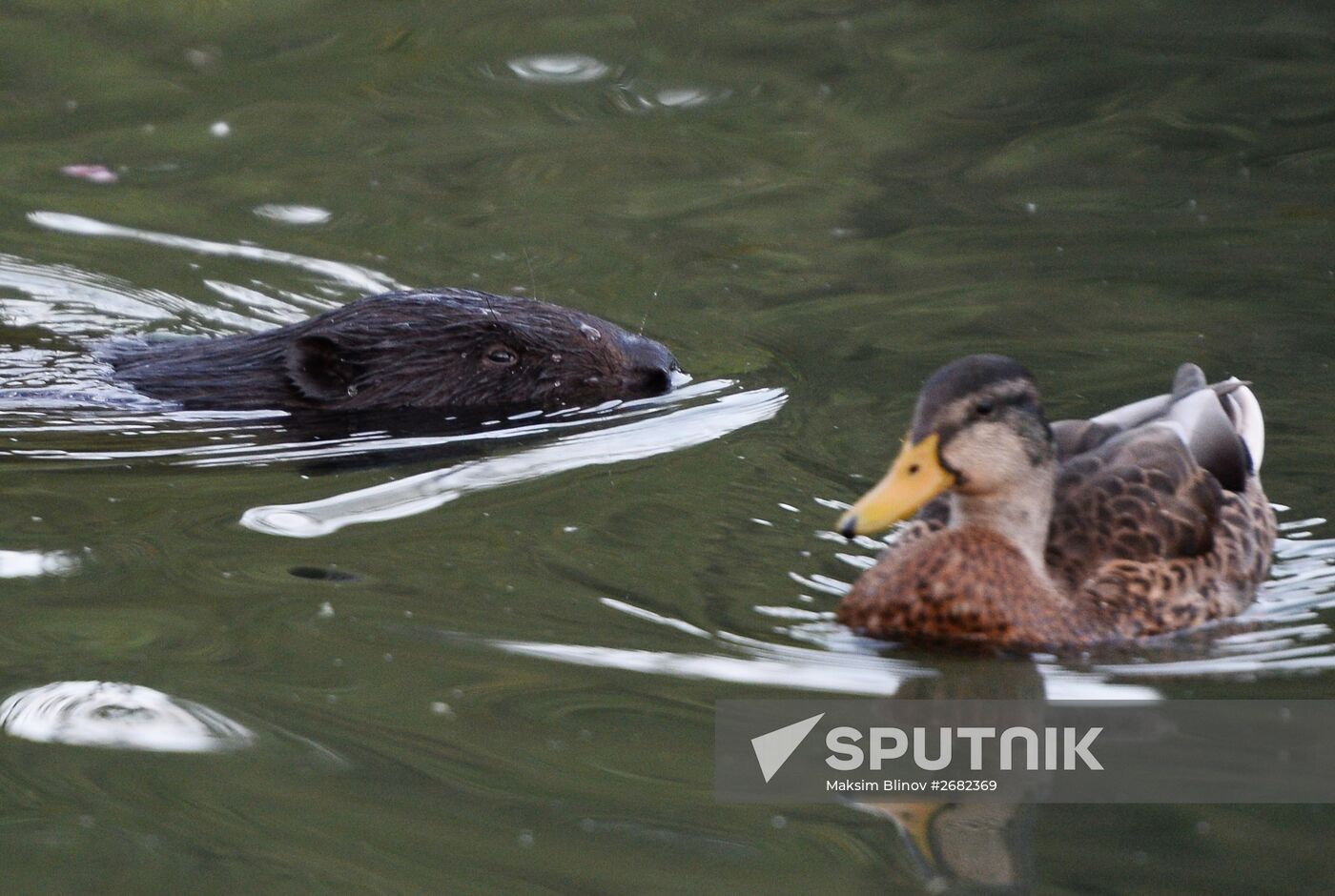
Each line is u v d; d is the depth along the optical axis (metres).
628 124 20.52
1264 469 12.01
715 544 10.78
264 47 22.73
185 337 14.67
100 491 11.51
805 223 17.64
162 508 11.21
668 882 7.28
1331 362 13.77
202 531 10.80
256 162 19.22
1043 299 15.40
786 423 12.85
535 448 12.55
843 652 9.55
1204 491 10.49
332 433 12.96
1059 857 7.49
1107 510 10.30
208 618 9.54
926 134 20.20
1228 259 16.23
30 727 8.34
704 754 8.32
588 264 16.56
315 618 9.58
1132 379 13.55
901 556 9.91
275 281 16.12
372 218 17.73
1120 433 11.06
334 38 23.05
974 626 9.63
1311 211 17.45
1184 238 16.83
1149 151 19.45
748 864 7.43
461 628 9.50
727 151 19.70
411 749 8.26
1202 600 10.00
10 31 22.80
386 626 9.49
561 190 18.56
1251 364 13.77
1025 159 19.34
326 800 7.82
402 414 13.42
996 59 22.47
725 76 22.02
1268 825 7.71
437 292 14.24
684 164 19.34
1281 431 12.55
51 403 13.32
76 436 12.66
